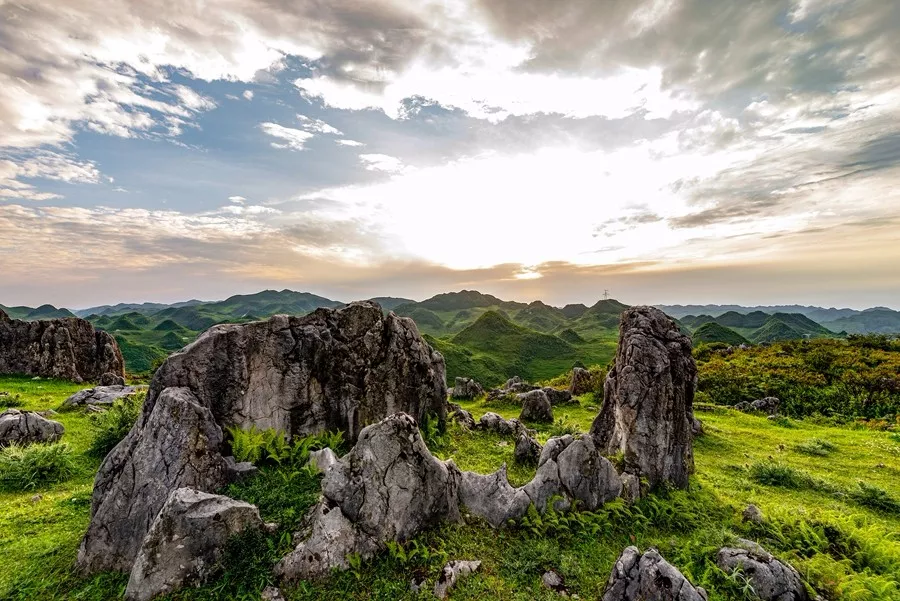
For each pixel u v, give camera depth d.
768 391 44.22
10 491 17.34
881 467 24.53
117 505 12.49
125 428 21.67
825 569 12.41
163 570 10.88
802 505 18.41
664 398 18.88
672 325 21.53
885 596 11.13
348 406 21.19
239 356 18.36
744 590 11.32
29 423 22.00
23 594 10.88
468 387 43.78
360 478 13.27
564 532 14.38
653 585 10.48
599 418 23.38
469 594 11.37
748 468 22.97
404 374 23.41
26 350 43.59
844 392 41.44
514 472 20.61
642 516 15.53
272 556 11.73
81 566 11.78
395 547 12.32
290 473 15.97
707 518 16.11
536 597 11.38
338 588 11.17
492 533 14.12
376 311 23.23
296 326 20.72
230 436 17.28
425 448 14.35
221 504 11.98
